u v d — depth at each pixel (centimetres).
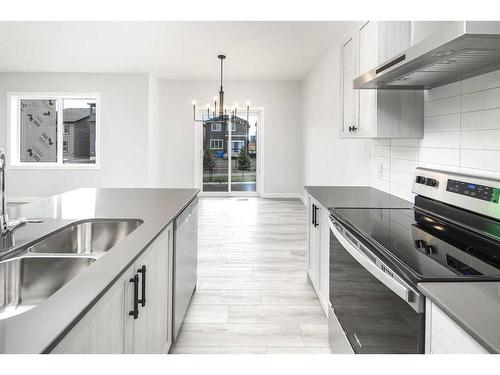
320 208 264
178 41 532
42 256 140
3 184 146
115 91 751
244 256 406
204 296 298
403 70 179
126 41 535
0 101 749
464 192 175
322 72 615
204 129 867
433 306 100
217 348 221
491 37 124
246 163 878
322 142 618
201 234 506
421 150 243
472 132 190
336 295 201
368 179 370
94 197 279
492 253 134
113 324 113
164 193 303
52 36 512
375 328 139
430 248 140
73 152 784
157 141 823
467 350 82
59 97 756
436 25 181
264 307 278
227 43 543
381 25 241
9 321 82
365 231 165
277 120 850
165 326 192
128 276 127
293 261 389
